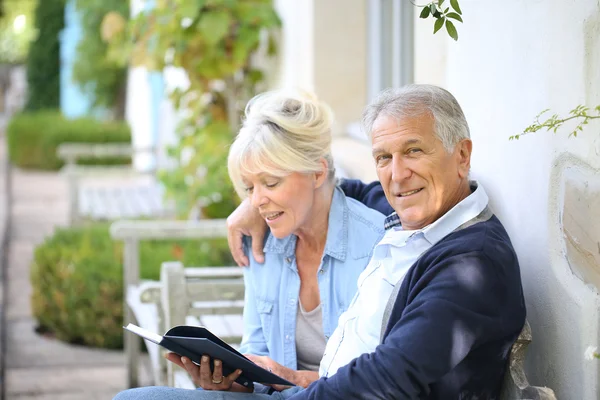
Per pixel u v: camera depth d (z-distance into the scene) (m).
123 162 16.83
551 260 2.69
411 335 2.40
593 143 2.42
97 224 8.62
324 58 6.22
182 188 7.60
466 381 2.47
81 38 19.94
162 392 2.83
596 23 2.39
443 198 2.64
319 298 3.28
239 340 4.30
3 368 6.71
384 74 5.94
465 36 3.28
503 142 2.99
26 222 12.48
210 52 7.50
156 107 13.34
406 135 2.60
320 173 3.17
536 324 2.81
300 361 3.33
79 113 20.98
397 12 5.65
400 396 2.41
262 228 3.35
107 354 7.07
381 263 2.78
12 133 17.69
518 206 2.90
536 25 2.73
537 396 2.44
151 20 7.77
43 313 7.47
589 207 2.44
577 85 2.50
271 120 3.08
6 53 30.47
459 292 2.42
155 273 7.16
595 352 2.45
